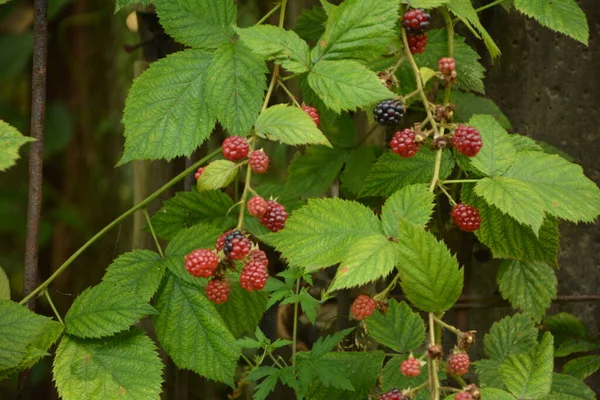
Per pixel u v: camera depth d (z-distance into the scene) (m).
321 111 1.36
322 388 1.32
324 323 1.52
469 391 1.19
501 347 1.38
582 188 1.27
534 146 1.35
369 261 1.19
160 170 1.51
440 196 1.45
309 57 1.25
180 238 1.32
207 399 1.62
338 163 1.49
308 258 1.22
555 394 1.36
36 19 1.32
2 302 1.25
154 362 1.27
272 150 1.64
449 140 1.24
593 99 1.47
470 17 1.31
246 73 1.28
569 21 1.32
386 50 1.28
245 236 1.23
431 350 1.19
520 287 1.42
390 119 1.26
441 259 1.19
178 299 1.31
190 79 1.29
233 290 1.37
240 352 1.30
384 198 1.42
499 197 1.25
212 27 1.30
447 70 1.27
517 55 1.47
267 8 1.56
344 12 1.25
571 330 1.47
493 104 1.43
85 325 1.28
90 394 1.27
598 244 1.49
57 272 1.31
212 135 1.56
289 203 1.41
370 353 1.33
